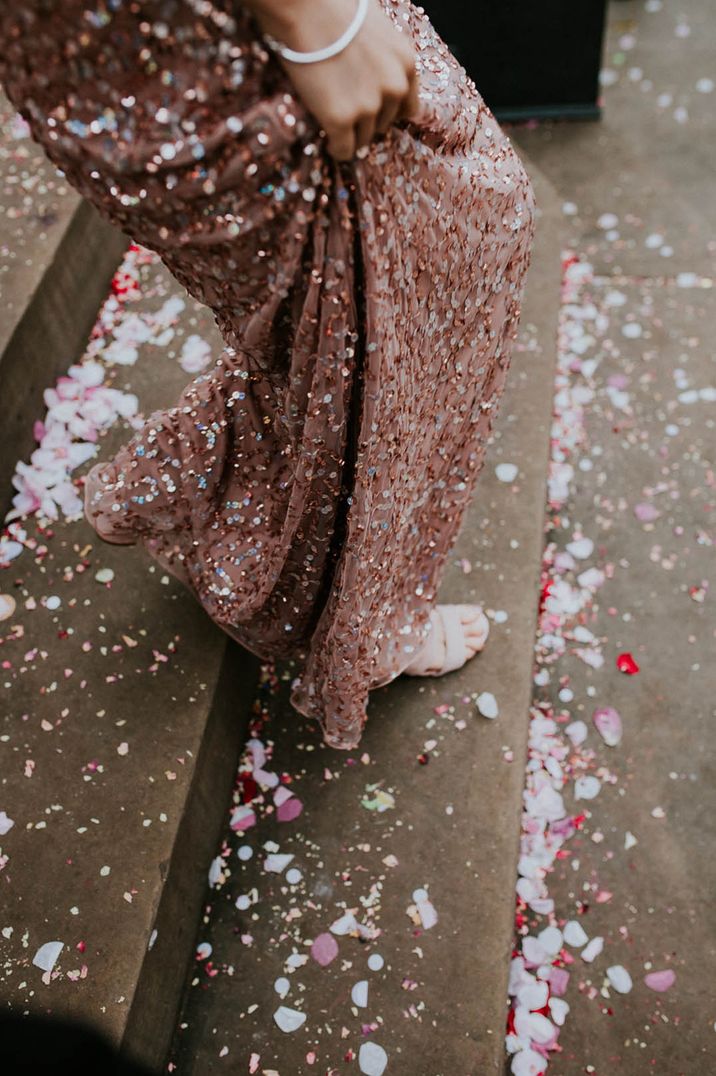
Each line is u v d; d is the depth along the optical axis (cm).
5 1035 115
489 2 232
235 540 143
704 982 150
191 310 187
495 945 148
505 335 139
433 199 121
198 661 155
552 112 250
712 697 170
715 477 191
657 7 285
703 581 181
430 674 165
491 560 175
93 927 138
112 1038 132
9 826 144
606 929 154
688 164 240
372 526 132
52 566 163
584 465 194
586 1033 148
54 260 174
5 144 188
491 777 159
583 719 169
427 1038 143
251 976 149
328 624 140
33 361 171
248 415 138
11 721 151
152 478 140
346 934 150
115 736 150
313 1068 142
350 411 127
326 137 111
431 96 119
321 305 118
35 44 106
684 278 218
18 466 169
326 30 105
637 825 161
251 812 159
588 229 230
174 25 104
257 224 113
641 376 204
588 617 178
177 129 108
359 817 158
